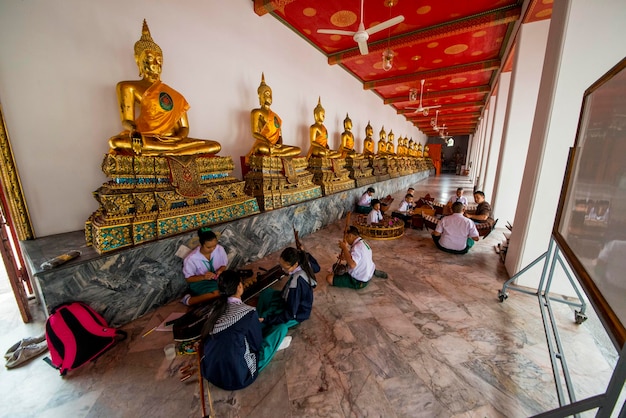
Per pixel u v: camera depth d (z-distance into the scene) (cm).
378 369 171
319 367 173
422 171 1573
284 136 510
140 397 154
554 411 103
